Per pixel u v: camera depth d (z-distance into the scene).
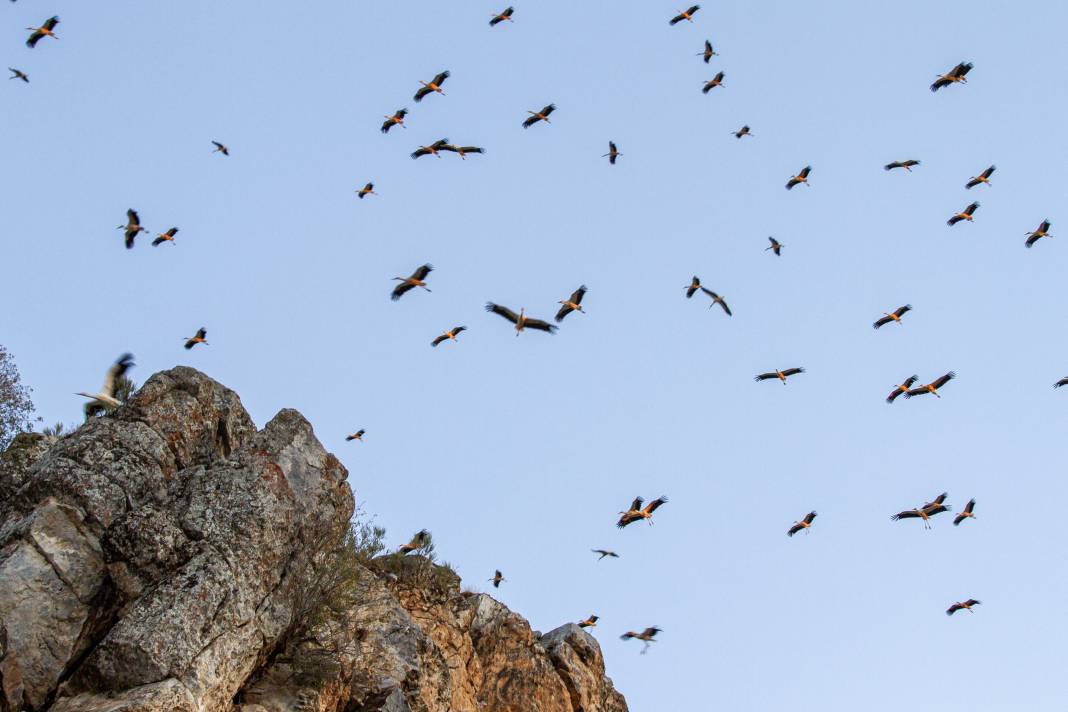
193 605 28.12
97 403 32.81
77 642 28.16
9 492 32.50
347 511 34.84
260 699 30.22
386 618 34.38
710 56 47.09
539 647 40.16
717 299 44.28
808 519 46.66
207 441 33.84
